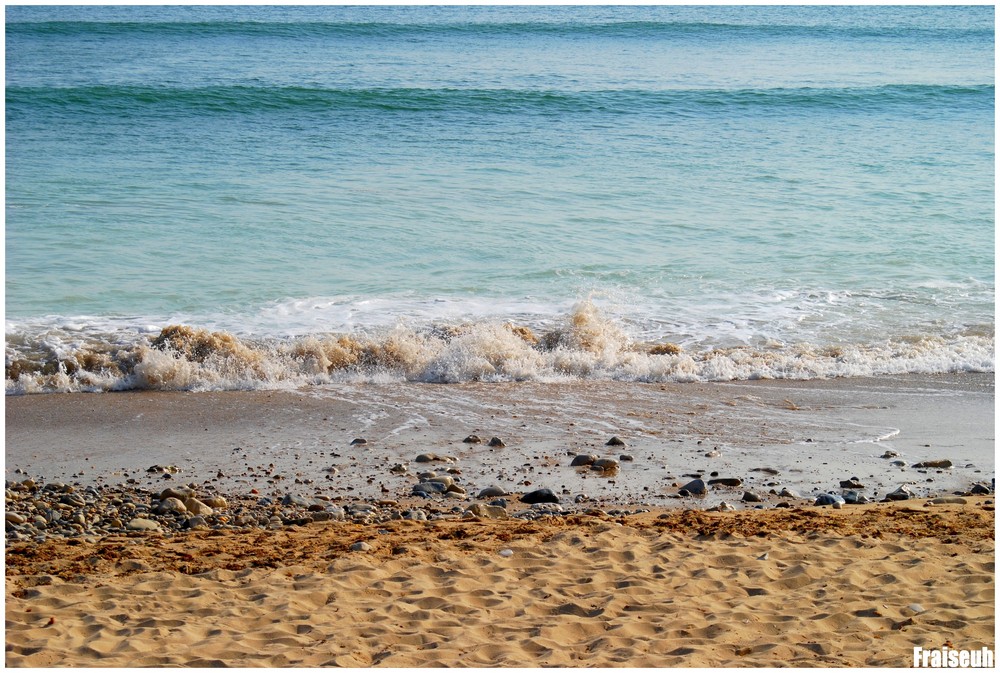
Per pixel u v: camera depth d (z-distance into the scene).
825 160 21.19
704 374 10.06
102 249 13.88
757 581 5.11
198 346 10.11
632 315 11.96
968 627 4.50
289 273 13.22
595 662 4.12
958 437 8.16
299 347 10.26
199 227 15.11
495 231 15.41
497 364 10.24
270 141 21.62
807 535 5.79
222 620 4.54
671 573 5.20
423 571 5.19
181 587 4.92
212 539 5.69
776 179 19.39
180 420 8.51
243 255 13.91
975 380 9.95
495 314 11.81
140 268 13.14
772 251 14.86
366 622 4.54
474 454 7.69
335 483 7.00
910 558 5.38
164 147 20.73
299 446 7.86
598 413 8.84
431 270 13.56
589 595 4.91
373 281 13.01
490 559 5.39
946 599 4.84
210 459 7.51
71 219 15.23
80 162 19.08
